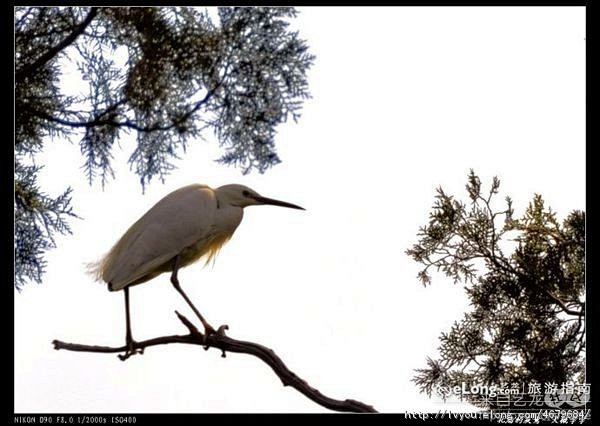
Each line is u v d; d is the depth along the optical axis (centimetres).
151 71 1280
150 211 1239
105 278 1167
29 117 1270
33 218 1236
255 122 1277
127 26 1283
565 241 1167
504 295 1153
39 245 1227
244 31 1273
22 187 1234
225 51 1277
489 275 1170
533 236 1178
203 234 1247
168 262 1262
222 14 1278
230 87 1280
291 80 1277
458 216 1177
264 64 1271
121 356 1085
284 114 1277
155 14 1277
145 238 1196
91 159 1286
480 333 1143
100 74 1291
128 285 1168
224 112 1283
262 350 1062
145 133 1294
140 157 1296
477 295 1158
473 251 1179
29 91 1272
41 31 1273
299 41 1279
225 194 1309
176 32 1277
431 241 1183
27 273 1216
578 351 1132
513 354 1141
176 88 1294
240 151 1283
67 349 1075
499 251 1175
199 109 1290
